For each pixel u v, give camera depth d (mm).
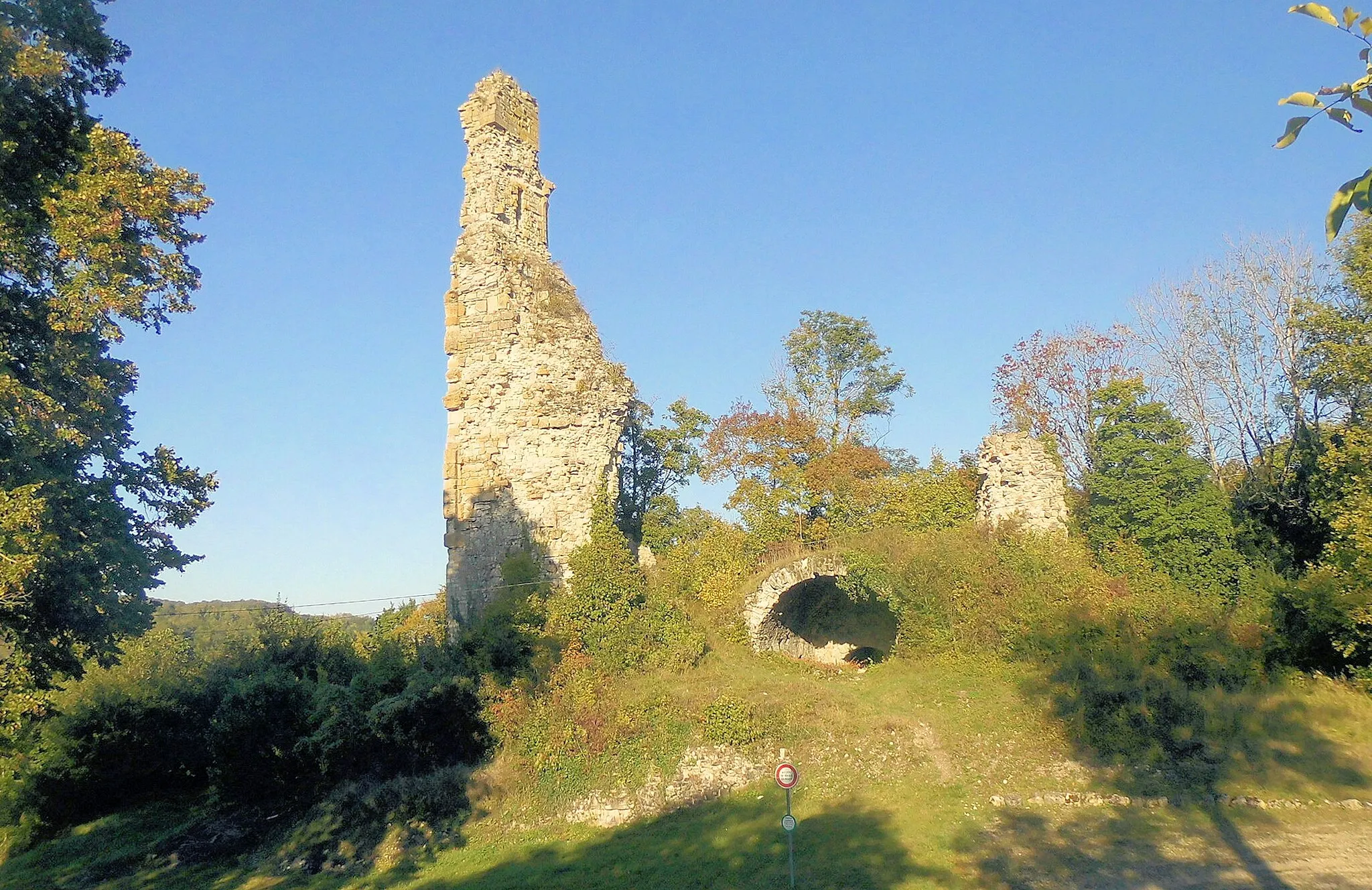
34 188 13922
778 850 15117
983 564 24484
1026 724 18984
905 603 24641
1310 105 3879
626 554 24281
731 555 29531
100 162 14023
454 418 25422
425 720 19531
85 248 13422
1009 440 27203
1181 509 24922
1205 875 12875
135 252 14148
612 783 18359
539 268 26453
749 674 23422
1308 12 3689
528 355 25359
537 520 24469
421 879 16328
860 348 43156
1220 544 24531
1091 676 20234
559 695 20109
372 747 20000
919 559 24938
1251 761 16766
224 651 29844
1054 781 16828
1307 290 30812
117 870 19734
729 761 18656
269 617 29844
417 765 19859
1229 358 33250
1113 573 24688
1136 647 21031
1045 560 24188
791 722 19500
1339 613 19422
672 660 23172
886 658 25406
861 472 35688
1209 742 17562
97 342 15039
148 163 14875
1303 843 13734
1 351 13461
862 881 13578
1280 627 21125
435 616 31516
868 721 19797
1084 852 13984
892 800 16859
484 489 24734
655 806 17828
